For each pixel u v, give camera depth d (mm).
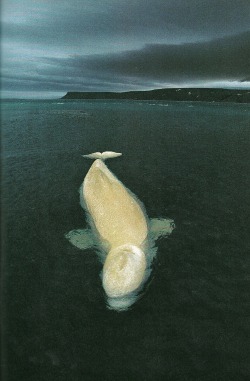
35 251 11023
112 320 8062
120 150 27547
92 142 31078
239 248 11445
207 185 18281
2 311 7762
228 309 8469
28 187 17234
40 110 70750
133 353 7145
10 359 6820
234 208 15000
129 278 8758
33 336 7500
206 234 12445
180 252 11125
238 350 7277
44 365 6785
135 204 13633
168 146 29594
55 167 21469
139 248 10352
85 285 9328
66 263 10367
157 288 9203
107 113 65500
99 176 15508
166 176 19953
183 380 6562
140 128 41844
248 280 9664
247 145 30281
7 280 9383
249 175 20234
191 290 9164
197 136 35562
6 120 47094
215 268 10242
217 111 76062
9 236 11953
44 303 8562
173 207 15016
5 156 24047
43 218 13570
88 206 14320
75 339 7469
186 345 7379
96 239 11742
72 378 6547
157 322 8000
